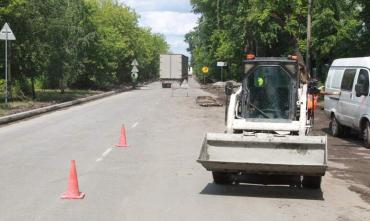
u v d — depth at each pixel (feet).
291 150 30.22
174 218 25.38
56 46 116.26
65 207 27.32
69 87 177.17
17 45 102.53
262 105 35.58
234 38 164.66
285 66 35.42
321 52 126.93
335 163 43.16
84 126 69.26
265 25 143.74
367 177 37.24
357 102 53.98
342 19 124.98
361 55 97.14
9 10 93.76
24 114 81.92
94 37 163.73
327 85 65.41
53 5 113.39
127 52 245.24
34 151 47.03
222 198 29.81
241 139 30.73
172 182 34.14
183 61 245.86
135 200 29.04
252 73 35.83
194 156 44.96
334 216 26.17
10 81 101.76
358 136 61.72
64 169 38.17
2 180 34.17
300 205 28.45
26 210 26.66
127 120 78.18
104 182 33.86
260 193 31.27
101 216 25.63
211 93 177.68
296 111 35.45
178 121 76.95
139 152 46.96
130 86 244.42
